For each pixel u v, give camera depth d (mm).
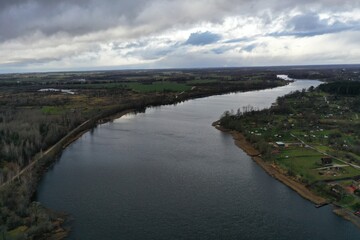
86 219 118500
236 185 148000
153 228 113375
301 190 141000
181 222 117250
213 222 117438
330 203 129875
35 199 133625
